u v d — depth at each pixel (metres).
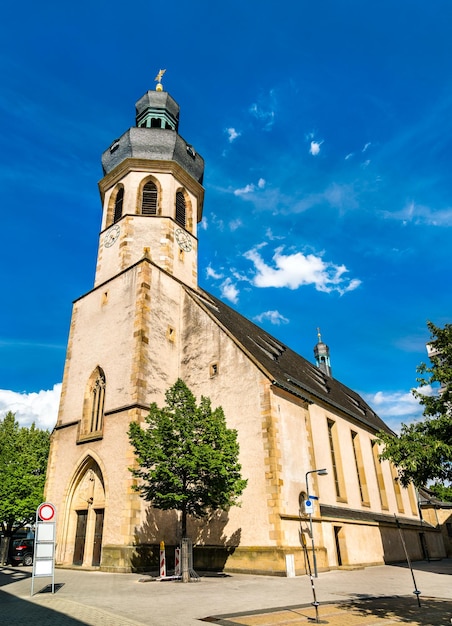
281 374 26.52
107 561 20.44
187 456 17.62
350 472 31.38
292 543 20.14
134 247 29.88
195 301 28.09
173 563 21.59
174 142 33.34
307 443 23.95
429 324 15.65
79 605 11.83
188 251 32.06
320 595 14.70
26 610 11.20
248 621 10.41
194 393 25.42
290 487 21.34
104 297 28.70
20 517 27.03
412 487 43.16
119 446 22.70
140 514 21.08
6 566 25.20
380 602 13.81
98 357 26.88
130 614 10.74
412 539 35.88
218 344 25.56
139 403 23.41
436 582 19.80
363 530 27.91
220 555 20.86
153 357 25.39
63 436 26.34
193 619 10.37
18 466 28.52
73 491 24.50
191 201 33.94
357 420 35.06
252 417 22.39
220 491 17.77
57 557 23.44
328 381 42.47
